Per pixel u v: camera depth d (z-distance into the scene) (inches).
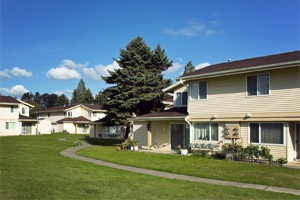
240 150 729.6
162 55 1347.2
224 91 797.2
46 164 618.2
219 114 802.8
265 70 704.4
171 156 800.3
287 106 666.8
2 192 341.1
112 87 1205.1
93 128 2003.0
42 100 6018.7
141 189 386.6
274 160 681.6
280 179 496.7
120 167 632.4
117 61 1256.8
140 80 1180.5
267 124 706.2
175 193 370.6
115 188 384.8
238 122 760.3
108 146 1243.8
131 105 1168.2
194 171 576.1
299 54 736.3
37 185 384.5
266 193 391.5
